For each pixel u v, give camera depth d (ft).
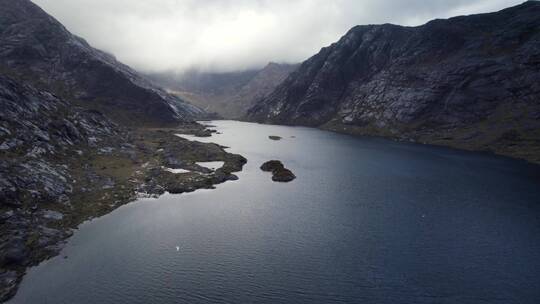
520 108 597.93
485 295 155.43
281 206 271.90
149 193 294.25
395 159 466.70
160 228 225.76
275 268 178.50
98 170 325.21
